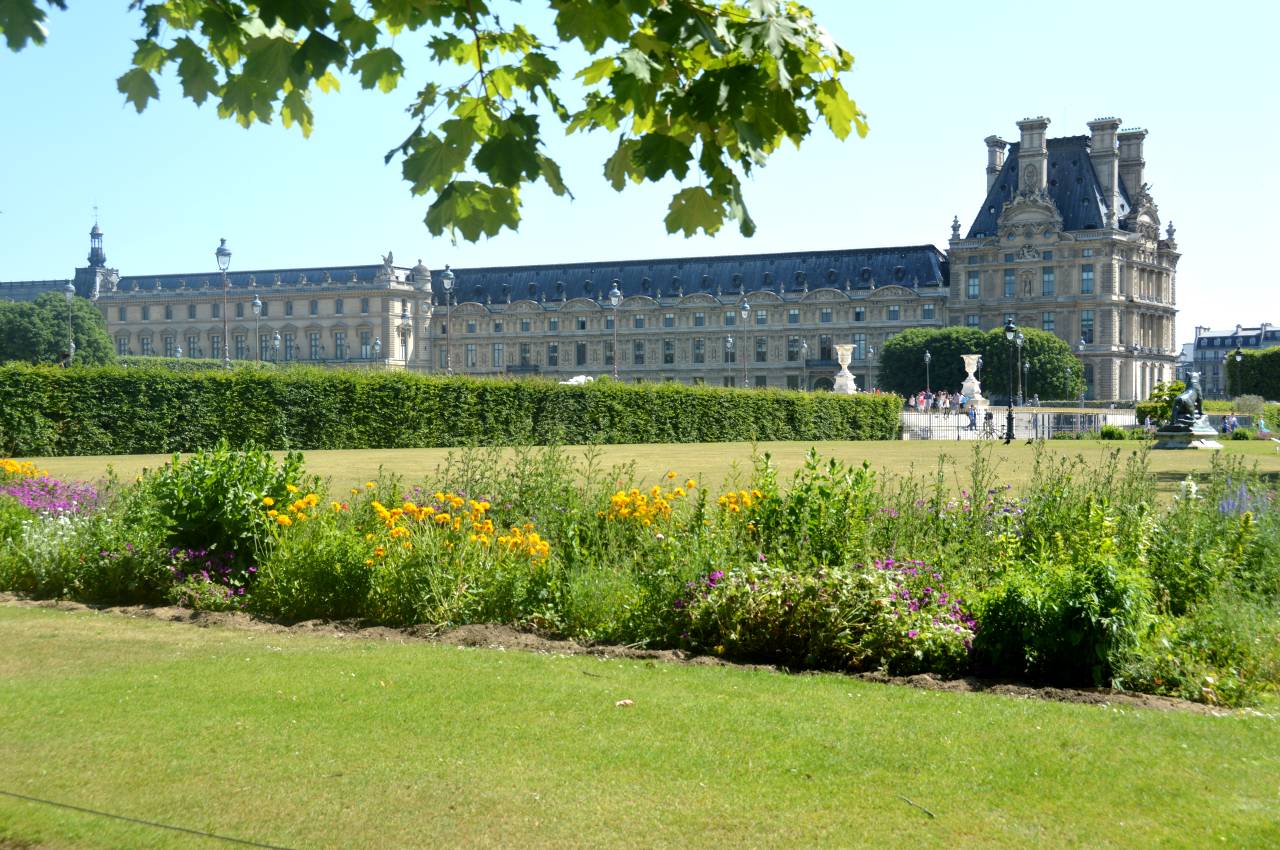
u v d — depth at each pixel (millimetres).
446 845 7613
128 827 7750
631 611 14156
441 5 5996
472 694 11234
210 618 15320
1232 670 11938
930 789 8711
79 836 7609
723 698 11242
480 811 8164
